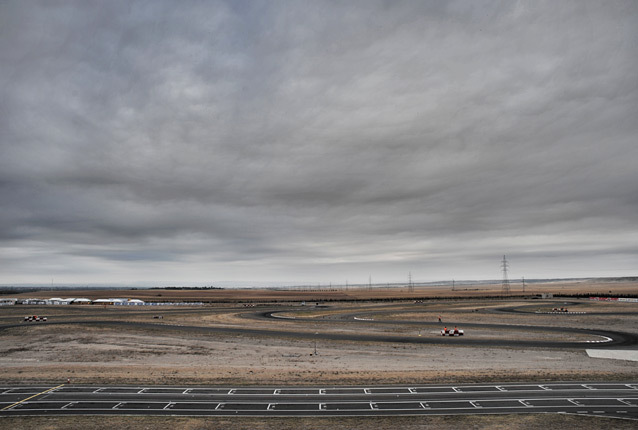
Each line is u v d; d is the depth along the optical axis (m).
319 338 77.56
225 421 34.81
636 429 32.22
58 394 41.97
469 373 49.62
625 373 48.91
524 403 38.53
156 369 52.81
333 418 35.41
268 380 46.97
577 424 33.31
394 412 36.69
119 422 34.62
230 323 101.56
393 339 76.06
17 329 91.00
